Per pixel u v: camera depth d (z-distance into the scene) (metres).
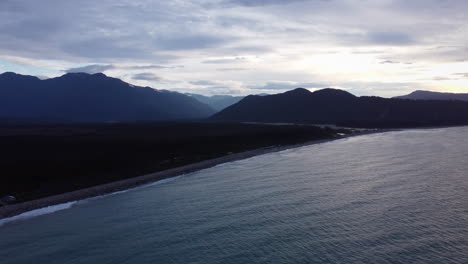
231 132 148.62
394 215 42.44
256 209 46.00
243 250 34.09
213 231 38.94
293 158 88.81
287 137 135.62
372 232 37.47
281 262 31.55
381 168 71.50
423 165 73.69
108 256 33.47
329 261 31.47
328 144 121.62
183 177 69.12
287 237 36.75
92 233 38.97
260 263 31.47
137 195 55.22
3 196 52.50
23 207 47.88
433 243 34.50
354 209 45.06
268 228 39.31
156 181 66.19
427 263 30.69
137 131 156.38
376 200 48.72
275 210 45.41
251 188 57.06
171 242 36.31
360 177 63.19
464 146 105.12
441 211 43.56
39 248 35.25
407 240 35.31
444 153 90.56
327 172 68.44
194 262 32.03
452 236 36.03
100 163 77.06
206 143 113.81
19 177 62.34
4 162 73.19
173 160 85.56
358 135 160.50
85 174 67.94
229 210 45.94
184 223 41.59
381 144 116.06
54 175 65.50
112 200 52.47
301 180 61.84
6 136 116.69
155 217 43.94
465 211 43.44
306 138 137.62
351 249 33.66
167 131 156.75
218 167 79.44
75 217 44.44
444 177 62.00
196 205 48.56
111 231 39.47
